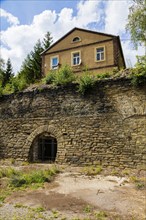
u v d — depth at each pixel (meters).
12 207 4.40
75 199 4.86
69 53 20.06
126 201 4.72
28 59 29.61
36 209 4.26
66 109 9.29
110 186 5.84
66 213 4.07
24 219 3.78
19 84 11.24
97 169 7.52
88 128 8.63
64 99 9.47
